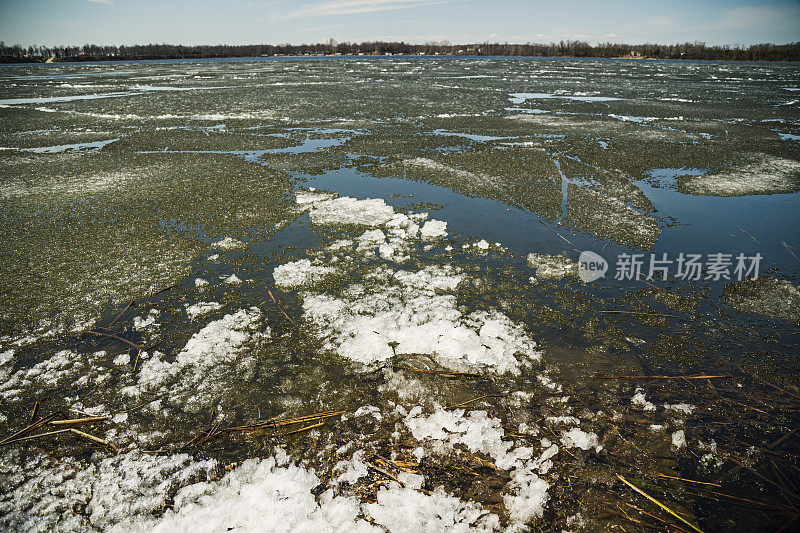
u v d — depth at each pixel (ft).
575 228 23.90
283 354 14.65
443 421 12.17
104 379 13.70
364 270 19.72
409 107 64.18
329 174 33.35
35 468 11.07
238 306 17.24
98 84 99.55
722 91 82.17
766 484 10.41
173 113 59.93
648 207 26.71
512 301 17.48
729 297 17.60
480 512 9.89
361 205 26.73
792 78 106.73
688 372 13.79
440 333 15.39
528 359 14.43
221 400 12.91
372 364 14.24
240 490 10.41
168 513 10.00
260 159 37.29
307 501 10.14
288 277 19.08
